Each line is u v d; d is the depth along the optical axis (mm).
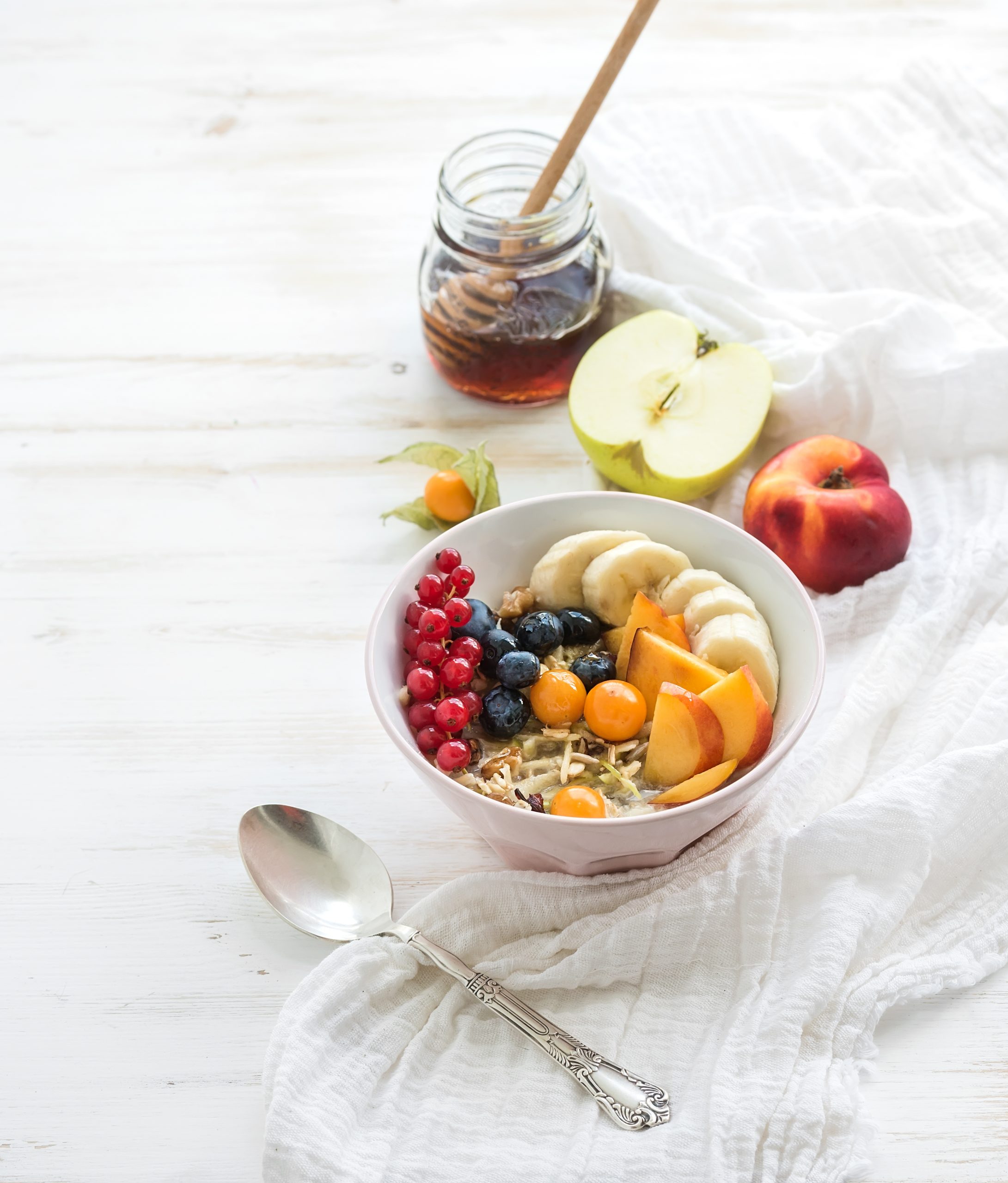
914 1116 643
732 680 664
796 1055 646
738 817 693
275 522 809
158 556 799
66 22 1092
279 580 788
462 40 1043
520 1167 630
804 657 689
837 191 896
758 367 792
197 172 971
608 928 667
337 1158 631
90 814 721
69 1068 664
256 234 935
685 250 855
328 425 844
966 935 678
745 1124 630
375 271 913
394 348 875
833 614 750
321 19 1076
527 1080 650
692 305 840
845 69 988
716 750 667
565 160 792
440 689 691
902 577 752
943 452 806
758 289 841
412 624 695
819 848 677
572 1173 627
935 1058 654
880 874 678
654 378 791
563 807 664
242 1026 670
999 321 833
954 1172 633
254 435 841
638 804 674
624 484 792
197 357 876
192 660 763
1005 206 866
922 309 801
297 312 894
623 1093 639
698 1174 625
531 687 692
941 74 931
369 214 942
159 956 686
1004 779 688
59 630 776
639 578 709
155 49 1060
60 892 702
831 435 812
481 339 812
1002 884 687
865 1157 632
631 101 978
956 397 791
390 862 704
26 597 788
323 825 701
